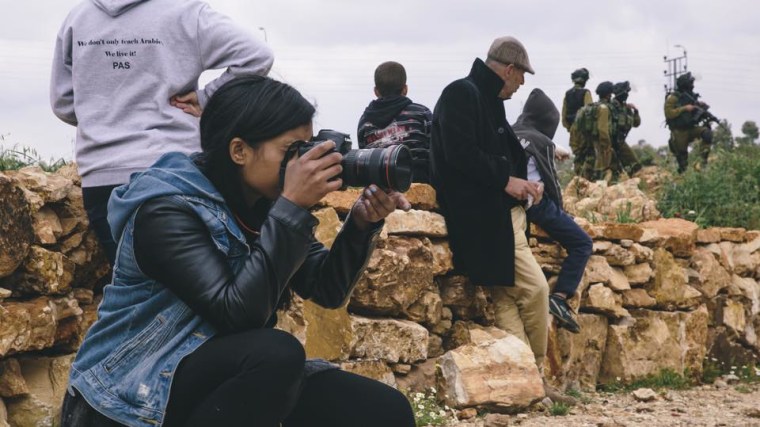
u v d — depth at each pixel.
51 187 4.36
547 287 6.02
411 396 5.61
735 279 8.44
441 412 5.34
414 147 6.29
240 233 2.37
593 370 6.97
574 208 9.13
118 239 2.39
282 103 2.38
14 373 4.14
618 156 12.88
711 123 14.05
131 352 2.29
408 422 2.55
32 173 4.38
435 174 5.97
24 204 4.14
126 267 2.35
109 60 3.80
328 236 5.40
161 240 2.28
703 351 7.69
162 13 3.81
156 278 2.30
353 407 2.52
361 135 6.46
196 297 2.26
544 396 5.71
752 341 8.44
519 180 5.83
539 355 6.12
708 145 13.88
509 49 5.86
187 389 2.28
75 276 4.54
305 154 2.33
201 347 2.29
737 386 7.55
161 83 3.79
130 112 3.78
